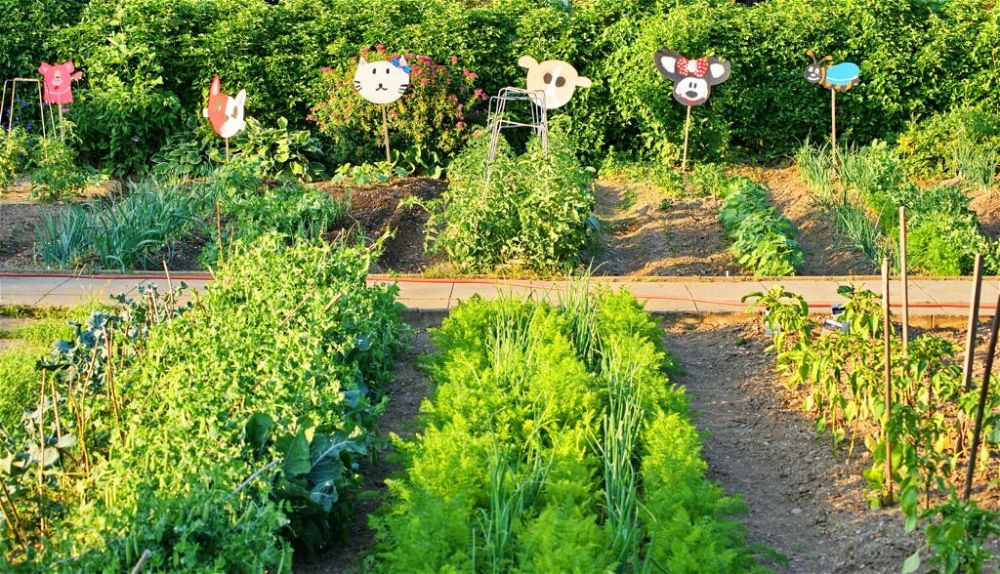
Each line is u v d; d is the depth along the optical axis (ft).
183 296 34.65
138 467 16.60
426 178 54.90
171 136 56.85
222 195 44.65
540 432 21.16
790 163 57.98
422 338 31.81
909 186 46.52
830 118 57.82
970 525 16.05
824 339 24.22
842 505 20.58
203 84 57.47
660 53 55.11
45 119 57.82
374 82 53.21
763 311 32.01
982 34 56.59
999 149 52.54
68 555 14.34
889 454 19.97
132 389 20.43
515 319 28.66
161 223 40.78
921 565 17.71
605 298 30.19
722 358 30.09
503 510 16.84
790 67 57.67
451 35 57.88
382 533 17.03
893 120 57.67
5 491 17.43
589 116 58.44
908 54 56.80
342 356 23.66
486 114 58.03
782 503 21.03
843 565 18.28
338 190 50.42
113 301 33.55
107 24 58.49
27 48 58.54
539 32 58.65
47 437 19.22
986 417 20.26
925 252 39.55
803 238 44.42
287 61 57.67
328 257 29.48
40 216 44.19
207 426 17.37
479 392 21.94
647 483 18.30
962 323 32.60
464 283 36.91
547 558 14.51
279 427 18.06
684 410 22.66
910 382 22.38
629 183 55.42
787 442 23.94
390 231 44.24
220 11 59.72
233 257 28.99
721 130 56.75
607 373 23.59
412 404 26.16
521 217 38.06
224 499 14.92
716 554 15.94
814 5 58.49
